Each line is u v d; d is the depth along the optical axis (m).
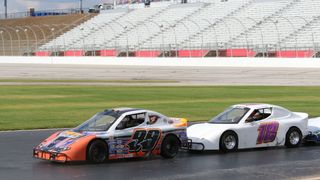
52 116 33.16
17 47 137.88
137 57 105.06
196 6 122.62
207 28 110.25
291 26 97.31
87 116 33.16
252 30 101.69
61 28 142.75
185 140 19.95
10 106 38.75
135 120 19.00
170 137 19.47
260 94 49.03
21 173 16.17
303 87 57.59
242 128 21.08
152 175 15.88
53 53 128.38
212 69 87.38
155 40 114.94
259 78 71.06
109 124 18.59
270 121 21.75
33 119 31.75
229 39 102.38
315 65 81.69
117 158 18.52
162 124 19.55
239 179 15.21
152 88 55.59
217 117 22.31
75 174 16.02
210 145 20.38
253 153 20.61
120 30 126.62
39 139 24.52
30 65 108.38
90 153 17.81
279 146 22.58
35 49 132.75
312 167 17.27
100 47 119.56
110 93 49.31
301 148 22.05
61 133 18.83
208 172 16.41
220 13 115.06
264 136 21.53
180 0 133.75
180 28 115.56
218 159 19.12
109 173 16.20
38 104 40.12
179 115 34.06
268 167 17.30
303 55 87.44
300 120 22.52
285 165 17.70
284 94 49.12
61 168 17.08
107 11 143.12
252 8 111.12
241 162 18.41
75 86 58.00
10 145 22.62
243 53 96.19
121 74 82.31
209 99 44.62
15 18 161.50
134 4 145.38
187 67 93.00
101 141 18.05
